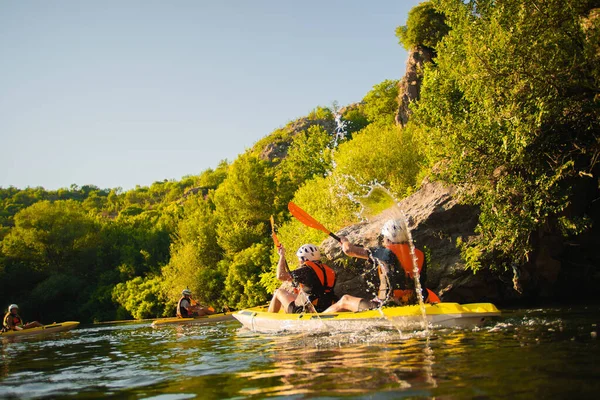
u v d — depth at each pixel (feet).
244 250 86.74
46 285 128.57
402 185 61.87
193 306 51.85
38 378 16.31
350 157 68.39
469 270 37.17
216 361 16.29
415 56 114.21
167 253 150.10
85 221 160.15
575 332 16.10
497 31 31.24
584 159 34.24
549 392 8.80
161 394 11.53
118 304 119.55
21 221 152.97
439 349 14.57
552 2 30.17
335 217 59.11
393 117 156.56
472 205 37.47
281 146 247.09
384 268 22.91
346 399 9.44
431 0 43.06
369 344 16.90
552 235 36.06
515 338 15.70
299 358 15.05
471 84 33.27
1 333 51.06
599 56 28.81
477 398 8.78
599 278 39.86
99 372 16.51
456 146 33.24
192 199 157.17
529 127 29.60
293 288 28.40
